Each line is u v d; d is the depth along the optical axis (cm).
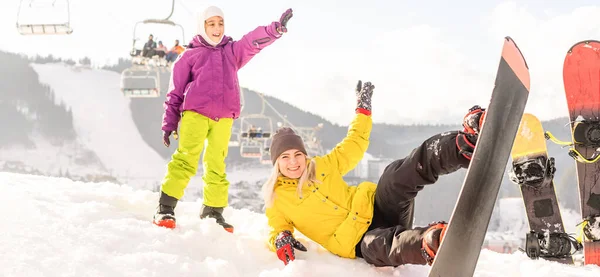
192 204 379
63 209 283
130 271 216
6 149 17725
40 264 207
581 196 332
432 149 233
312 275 233
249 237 295
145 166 18200
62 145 18450
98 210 293
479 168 185
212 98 318
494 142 184
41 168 16888
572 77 340
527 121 301
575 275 253
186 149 312
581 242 330
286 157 273
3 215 250
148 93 1466
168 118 323
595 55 337
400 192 249
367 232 253
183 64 323
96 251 231
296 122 18312
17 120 19062
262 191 277
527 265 268
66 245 230
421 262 219
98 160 18000
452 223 187
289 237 260
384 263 244
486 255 296
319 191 271
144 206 335
